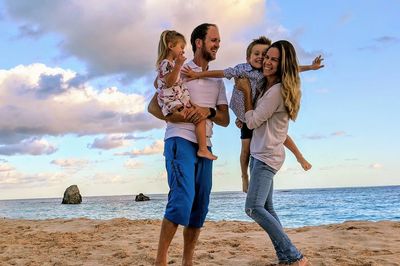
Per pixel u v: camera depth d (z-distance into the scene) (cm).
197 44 388
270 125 392
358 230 654
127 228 823
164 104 366
